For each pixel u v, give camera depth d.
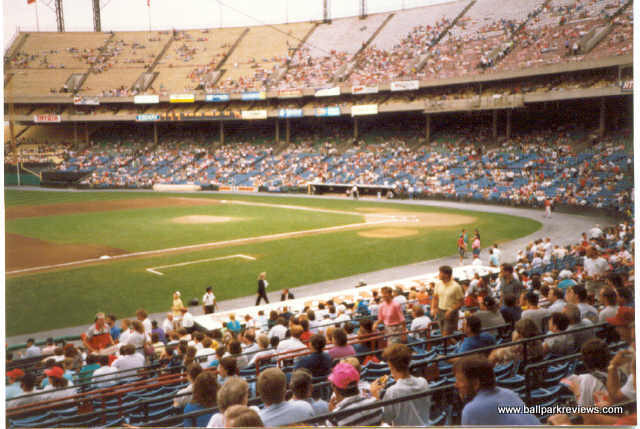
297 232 30.92
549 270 16.81
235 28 66.50
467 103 48.66
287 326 11.01
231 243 27.72
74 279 20.56
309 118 64.50
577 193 36.88
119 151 63.91
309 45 64.94
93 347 11.56
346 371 4.58
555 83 45.94
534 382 5.66
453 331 7.79
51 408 6.33
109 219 36.12
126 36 64.31
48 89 60.31
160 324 15.48
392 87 53.19
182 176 59.28
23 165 58.34
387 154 54.97
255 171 58.31
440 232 30.36
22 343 13.75
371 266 22.56
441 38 57.34
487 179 45.16
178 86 62.47
